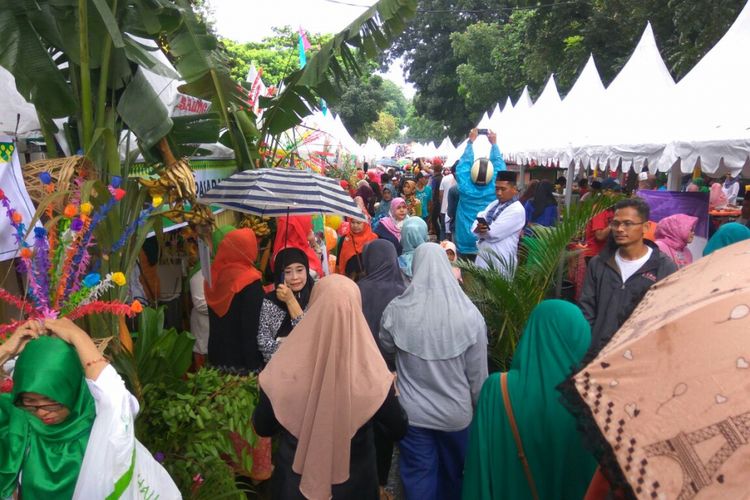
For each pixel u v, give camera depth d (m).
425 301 3.15
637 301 1.54
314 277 5.34
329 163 14.65
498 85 29.45
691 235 5.16
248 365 3.56
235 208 3.96
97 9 2.77
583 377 1.30
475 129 8.62
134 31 3.30
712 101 6.35
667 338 1.20
